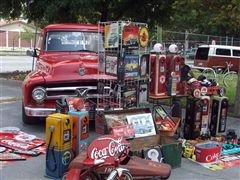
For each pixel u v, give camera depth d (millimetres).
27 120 5035
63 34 5566
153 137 3734
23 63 19156
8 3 10586
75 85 4582
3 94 7766
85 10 9359
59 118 3164
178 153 3604
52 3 9641
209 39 20828
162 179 3139
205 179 3379
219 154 3881
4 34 37469
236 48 16094
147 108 3832
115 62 3896
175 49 4480
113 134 3264
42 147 4133
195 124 4375
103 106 4293
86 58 5020
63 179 3053
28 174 3387
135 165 3053
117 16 11047
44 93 4516
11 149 4004
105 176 2912
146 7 11000
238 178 3432
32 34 36969
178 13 7516
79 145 3328
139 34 3896
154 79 4242
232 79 12219
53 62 4883
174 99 4535
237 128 5285
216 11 6133
